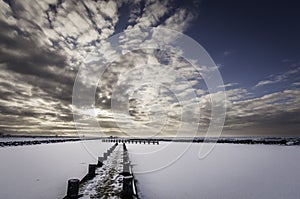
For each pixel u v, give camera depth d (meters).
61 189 5.45
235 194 5.66
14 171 7.76
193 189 6.18
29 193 5.07
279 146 24.34
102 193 5.11
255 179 7.27
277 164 10.48
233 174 8.20
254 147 22.78
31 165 9.22
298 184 6.53
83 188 5.51
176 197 5.47
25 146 23.16
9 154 13.86
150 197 5.48
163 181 7.17
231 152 16.89
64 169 8.38
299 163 10.70
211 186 6.48
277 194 5.59
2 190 5.29
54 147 22.09
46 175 7.15
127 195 4.76
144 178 7.66
